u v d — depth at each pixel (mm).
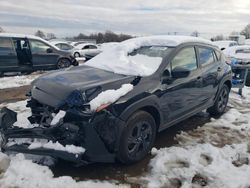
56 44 19094
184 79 4422
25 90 8406
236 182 3336
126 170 3590
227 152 4133
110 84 3564
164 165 3684
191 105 4773
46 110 3490
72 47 19641
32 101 3775
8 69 10336
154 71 3977
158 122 4074
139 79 3779
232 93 8078
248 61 8039
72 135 3215
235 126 5234
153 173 3523
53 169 3533
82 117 3168
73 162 3537
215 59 5531
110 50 4930
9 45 10266
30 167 3377
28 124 3670
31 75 11266
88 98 3318
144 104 3641
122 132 3422
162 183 3307
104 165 3688
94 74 3977
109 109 3285
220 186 3273
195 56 4863
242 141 4594
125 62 4277
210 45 5473
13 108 5969
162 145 4359
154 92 3824
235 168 3678
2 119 3609
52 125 3260
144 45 4711
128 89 3533
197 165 3689
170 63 4211
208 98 5320
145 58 4324
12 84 9297
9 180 3188
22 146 3367
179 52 4457
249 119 5684
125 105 3422
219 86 5613
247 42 31625
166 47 4488
